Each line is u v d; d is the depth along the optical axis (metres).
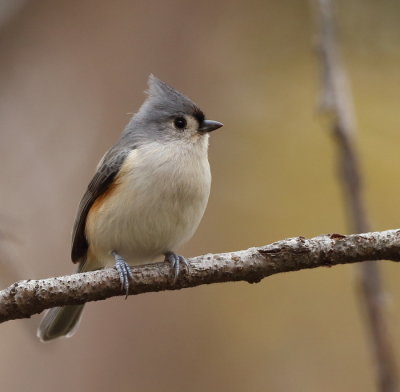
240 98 13.55
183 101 8.53
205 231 13.17
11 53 12.44
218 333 12.74
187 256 13.06
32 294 6.28
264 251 6.55
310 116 13.30
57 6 13.11
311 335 12.84
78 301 6.45
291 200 13.13
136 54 13.36
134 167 8.00
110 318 12.25
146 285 6.59
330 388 12.47
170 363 12.23
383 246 6.40
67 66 13.00
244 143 13.46
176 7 13.80
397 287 12.46
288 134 13.34
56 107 12.68
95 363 11.89
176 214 8.02
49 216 12.06
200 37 13.74
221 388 12.30
